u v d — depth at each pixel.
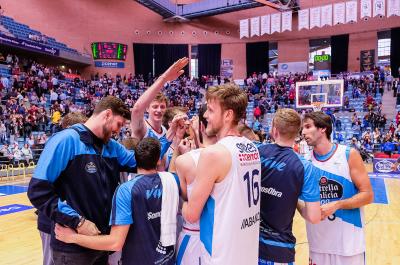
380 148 15.64
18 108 14.51
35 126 13.88
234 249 1.54
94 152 1.95
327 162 2.27
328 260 2.23
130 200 1.83
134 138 2.55
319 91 14.95
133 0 23.53
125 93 22.05
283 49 25.81
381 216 6.41
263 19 22.39
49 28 22.69
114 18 25.08
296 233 5.14
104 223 1.95
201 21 26.53
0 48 19.02
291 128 1.87
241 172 1.57
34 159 12.70
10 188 9.92
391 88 20.98
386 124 18.58
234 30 26.50
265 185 1.85
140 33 25.83
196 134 2.21
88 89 21.12
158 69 26.28
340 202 2.09
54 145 1.81
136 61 25.81
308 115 2.30
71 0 23.56
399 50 22.56
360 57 23.70
